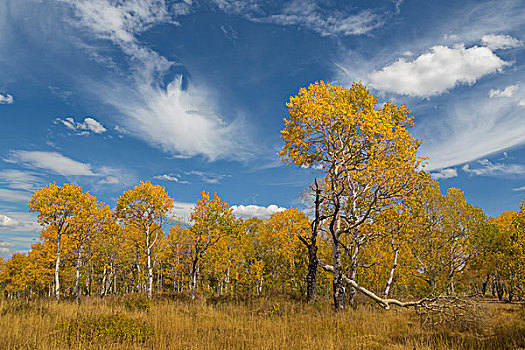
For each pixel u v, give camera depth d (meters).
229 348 7.77
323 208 16.98
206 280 37.41
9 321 9.44
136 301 15.37
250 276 35.19
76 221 25.44
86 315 10.31
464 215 26.44
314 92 15.70
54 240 26.50
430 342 8.66
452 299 11.40
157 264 38.03
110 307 14.02
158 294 24.42
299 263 29.72
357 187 16.62
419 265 25.72
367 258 22.12
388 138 15.27
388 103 17.78
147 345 7.98
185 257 31.02
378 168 14.59
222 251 30.50
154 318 11.16
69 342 7.76
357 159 16.19
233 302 17.72
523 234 25.69
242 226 32.19
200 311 14.00
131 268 35.81
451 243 26.52
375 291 23.11
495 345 8.15
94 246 28.61
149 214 25.02
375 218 16.61
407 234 18.34
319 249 24.75
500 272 27.81
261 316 13.07
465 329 10.36
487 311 10.70
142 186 25.03
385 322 11.34
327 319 11.64
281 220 30.56
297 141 15.92
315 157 16.55
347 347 8.02
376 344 8.38
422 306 12.16
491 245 27.20
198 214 26.72
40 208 23.58
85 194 25.97
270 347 7.88
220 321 11.57
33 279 33.28
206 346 7.90
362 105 16.72
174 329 9.73
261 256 38.25
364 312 13.44
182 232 29.72
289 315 13.12
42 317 10.91
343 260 22.25
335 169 15.84
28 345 7.12
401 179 15.00
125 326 8.88
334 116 14.84
